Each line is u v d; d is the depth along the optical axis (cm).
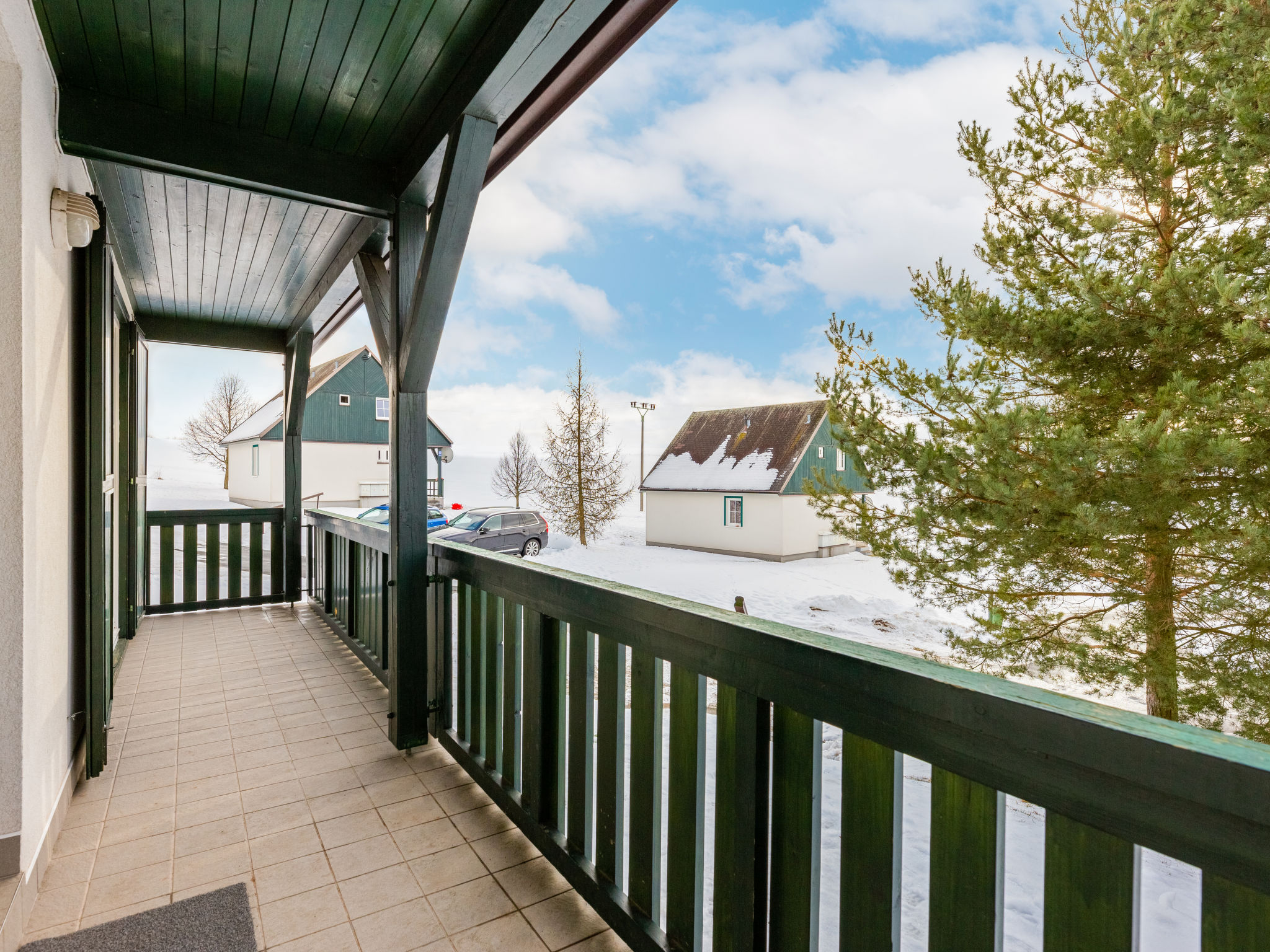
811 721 110
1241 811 59
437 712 279
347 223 326
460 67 211
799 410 2067
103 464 266
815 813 109
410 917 170
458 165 217
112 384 337
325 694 342
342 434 2461
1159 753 65
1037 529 388
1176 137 371
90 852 198
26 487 170
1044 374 429
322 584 521
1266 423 310
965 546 432
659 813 151
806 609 1118
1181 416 347
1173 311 353
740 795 122
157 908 172
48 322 199
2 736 163
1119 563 391
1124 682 411
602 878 167
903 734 93
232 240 351
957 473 399
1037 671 446
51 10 181
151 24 188
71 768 233
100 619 247
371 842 206
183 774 252
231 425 3644
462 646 260
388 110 236
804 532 1870
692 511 2050
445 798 234
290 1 179
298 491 568
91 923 165
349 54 204
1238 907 61
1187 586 405
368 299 321
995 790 83
